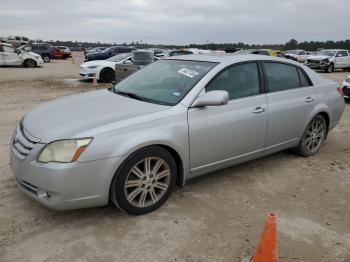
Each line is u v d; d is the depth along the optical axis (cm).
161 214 377
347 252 328
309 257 319
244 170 505
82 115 368
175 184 409
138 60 1570
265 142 479
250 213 388
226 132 423
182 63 469
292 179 482
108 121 349
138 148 350
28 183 341
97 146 330
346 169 525
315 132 566
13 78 1677
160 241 332
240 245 331
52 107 411
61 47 4562
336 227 368
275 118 480
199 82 411
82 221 359
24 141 349
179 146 383
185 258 310
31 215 367
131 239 333
